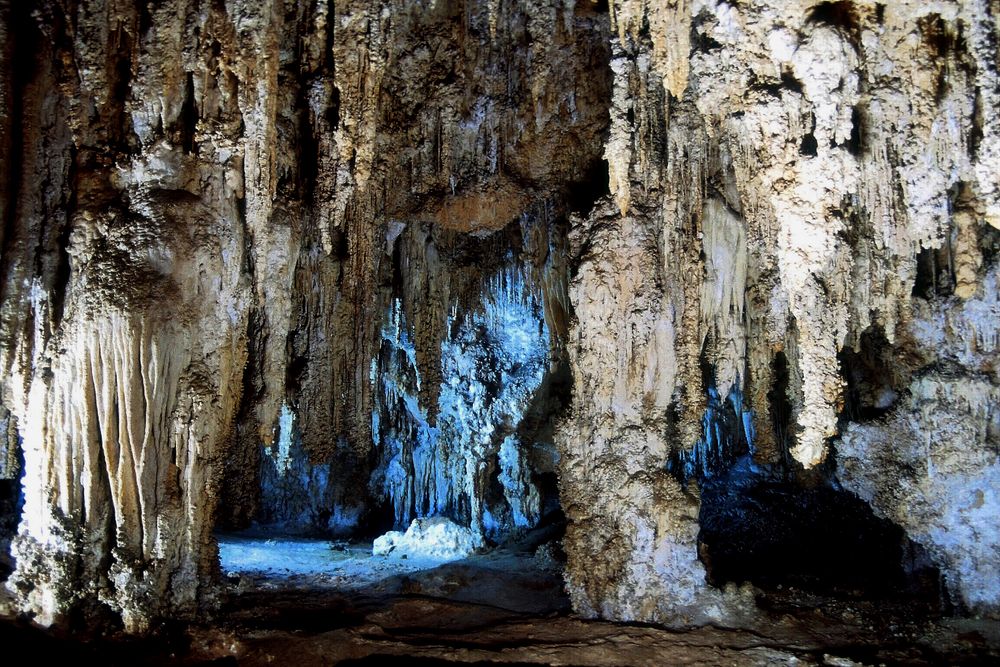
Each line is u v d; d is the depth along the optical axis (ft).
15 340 21.80
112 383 20.13
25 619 19.81
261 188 22.61
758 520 37.01
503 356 37.70
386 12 24.16
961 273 21.86
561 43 26.94
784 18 18.43
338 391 33.78
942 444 23.79
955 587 24.30
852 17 18.52
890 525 33.32
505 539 38.93
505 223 32.83
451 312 37.73
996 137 17.54
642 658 20.20
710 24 19.71
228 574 27.91
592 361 23.56
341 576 31.07
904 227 20.62
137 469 20.39
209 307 22.08
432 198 31.32
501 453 40.01
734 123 21.09
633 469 23.13
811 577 31.19
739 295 26.27
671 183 23.03
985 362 23.35
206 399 21.88
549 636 21.71
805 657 20.59
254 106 22.22
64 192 22.36
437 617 24.38
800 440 19.70
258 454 44.96
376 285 34.17
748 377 33.83
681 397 25.36
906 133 19.44
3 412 23.81
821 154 18.38
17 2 22.26
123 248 20.58
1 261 21.85
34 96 22.25
